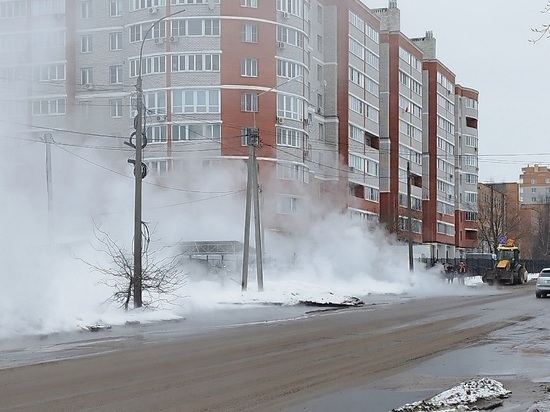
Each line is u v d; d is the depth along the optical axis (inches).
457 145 4360.2
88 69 2479.1
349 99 2987.2
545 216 4921.3
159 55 2444.6
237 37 2452.0
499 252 2603.3
